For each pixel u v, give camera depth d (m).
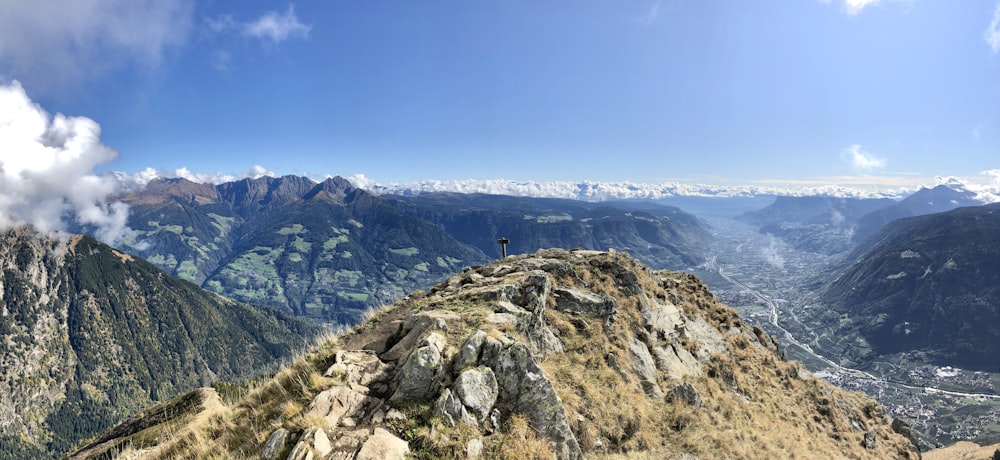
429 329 16.89
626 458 16.73
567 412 16.64
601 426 17.50
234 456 12.19
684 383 23.55
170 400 35.09
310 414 12.47
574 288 27.83
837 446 29.52
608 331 24.66
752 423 25.14
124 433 31.00
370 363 15.86
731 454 20.06
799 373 38.09
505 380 14.90
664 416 20.83
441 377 14.23
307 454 10.89
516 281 24.12
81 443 33.56
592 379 20.14
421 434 12.37
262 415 14.21
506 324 19.08
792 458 23.00
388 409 13.29
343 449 11.42
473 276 28.61
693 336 33.28
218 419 15.91
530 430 14.15
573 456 14.47
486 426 13.59
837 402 36.91
